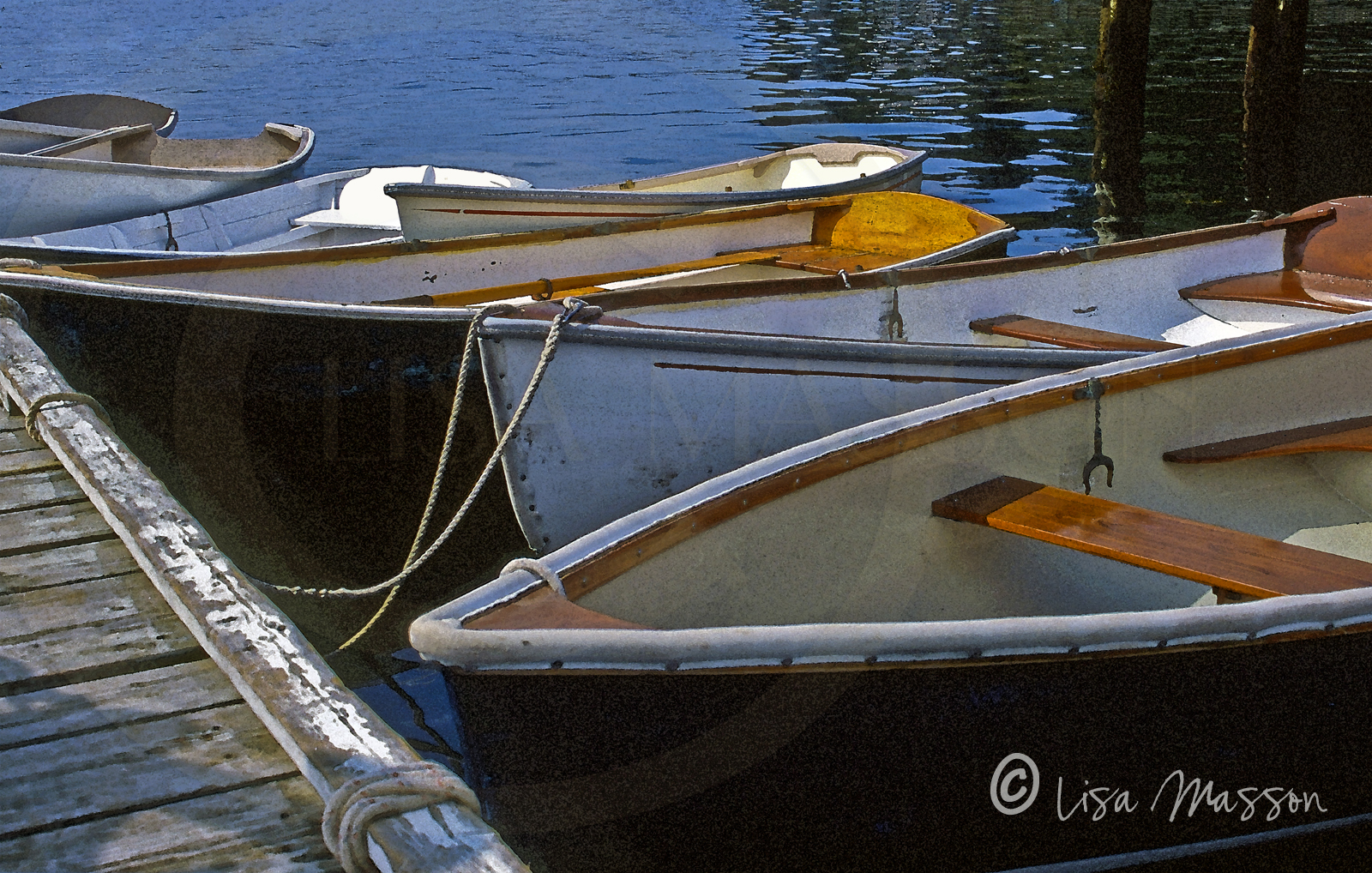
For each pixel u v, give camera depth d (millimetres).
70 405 3555
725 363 3777
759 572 3000
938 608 3439
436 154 11117
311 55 14875
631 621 2701
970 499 3328
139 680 2365
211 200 8508
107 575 2797
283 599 4219
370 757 1957
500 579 2369
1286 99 11203
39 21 19750
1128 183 10078
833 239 6953
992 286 5176
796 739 2363
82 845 1889
